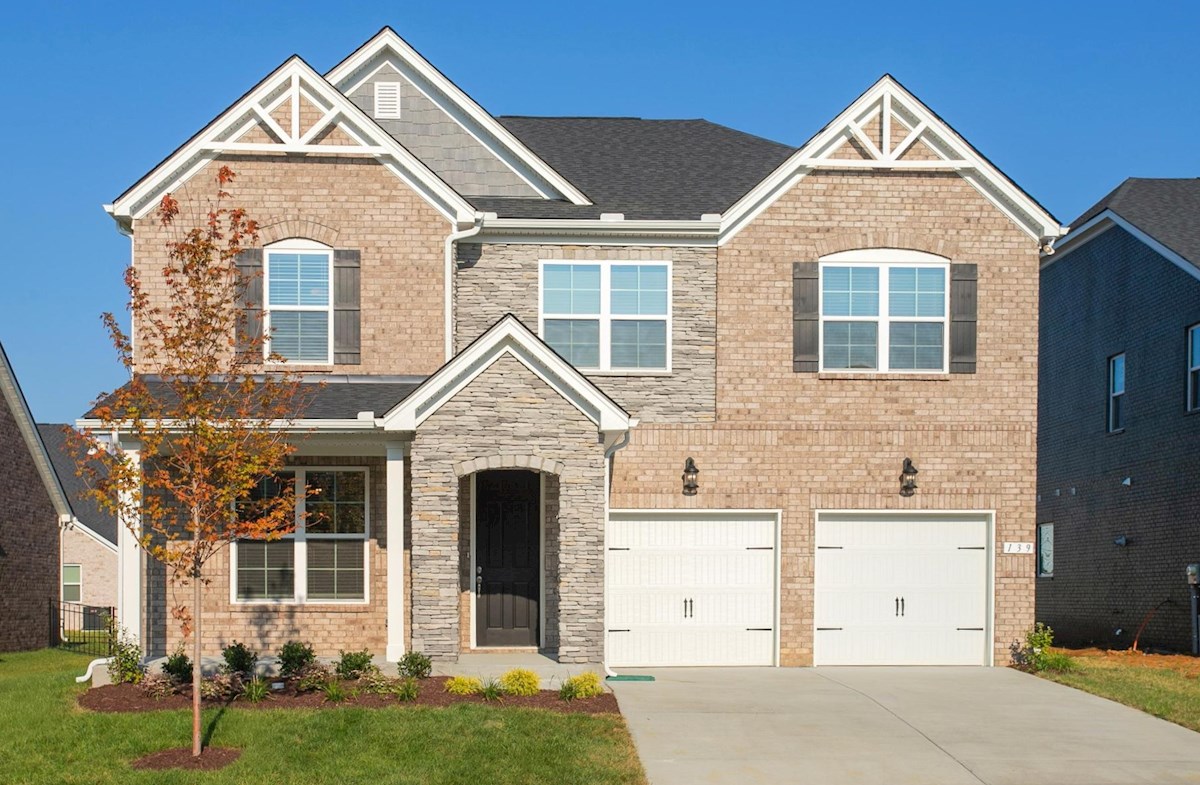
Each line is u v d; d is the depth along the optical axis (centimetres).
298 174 1838
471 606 1816
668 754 1266
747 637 1875
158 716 1359
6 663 2372
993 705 1543
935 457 1888
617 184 2086
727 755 1268
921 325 1894
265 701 1440
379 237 1842
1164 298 2325
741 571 1881
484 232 1881
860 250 1891
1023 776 1214
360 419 1630
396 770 1177
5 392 2712
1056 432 2853
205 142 1816
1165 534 2309
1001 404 1894
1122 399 2519
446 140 2066
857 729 1392
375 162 1848
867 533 1894
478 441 1650
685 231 1875
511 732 1308
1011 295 1900
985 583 1895
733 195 2020
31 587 2806
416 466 1645
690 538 1880
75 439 1385
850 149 1897
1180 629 2247
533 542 1842
